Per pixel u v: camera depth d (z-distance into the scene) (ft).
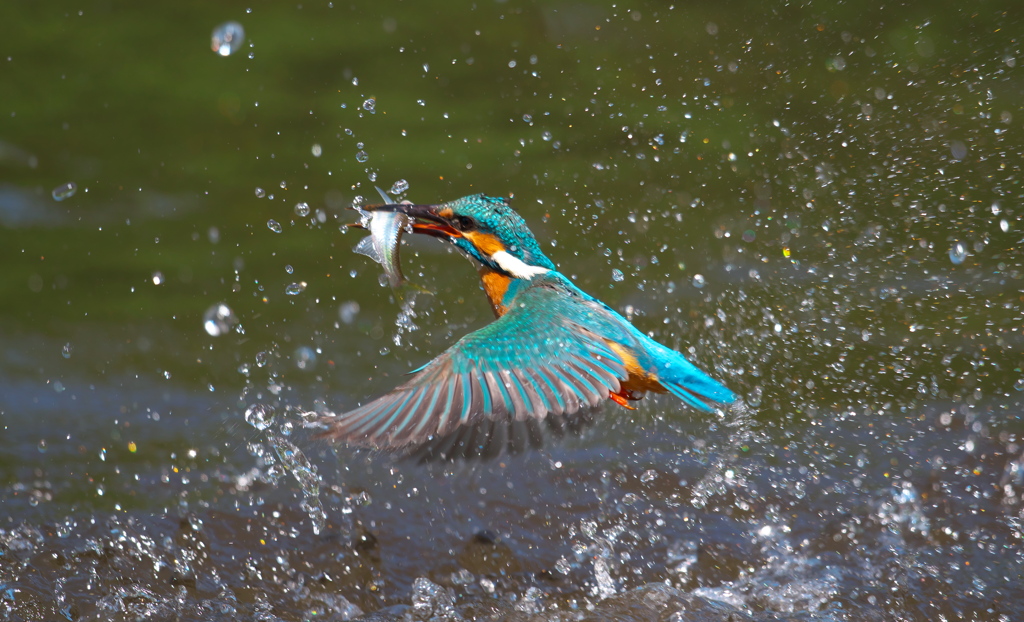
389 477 30.53
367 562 26.25
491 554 26.68
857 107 55.06
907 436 33.27
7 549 25.71
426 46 67.92
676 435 33.53
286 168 55.77
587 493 29.78
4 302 43.68
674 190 50.31
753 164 52.08
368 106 34.17
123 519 27.66
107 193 53.42
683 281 43.91
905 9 64.90
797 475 30.94
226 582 25.13
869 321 40.40
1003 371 36.88
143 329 41.81
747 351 38.96
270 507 28.71
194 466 31.17
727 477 30.73
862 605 24.52
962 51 61.36
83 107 61.31
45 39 69.87
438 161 55.11
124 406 35.55
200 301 44.37
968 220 45.73
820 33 61.93
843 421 34.35
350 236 50.44
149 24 71.31
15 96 62.80
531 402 19.63
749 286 42.93
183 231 50.72
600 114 57.00
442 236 25.13
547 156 54.54
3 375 37.42
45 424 33.91
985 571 25.86
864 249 45.27
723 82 58.39
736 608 24.44
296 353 40.19
